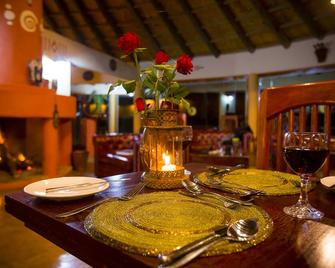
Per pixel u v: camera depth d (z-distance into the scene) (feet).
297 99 4.57
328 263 1.51
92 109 29.91
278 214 2.30
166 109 3.22
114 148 16.89
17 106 13.33
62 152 18.98
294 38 22.27
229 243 1.67
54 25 25.46
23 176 14.19
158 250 1.60
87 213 2.33
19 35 14.10
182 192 2.78
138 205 2.37
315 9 19.48
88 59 20.59
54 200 2.68
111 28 25.12
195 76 27.04
